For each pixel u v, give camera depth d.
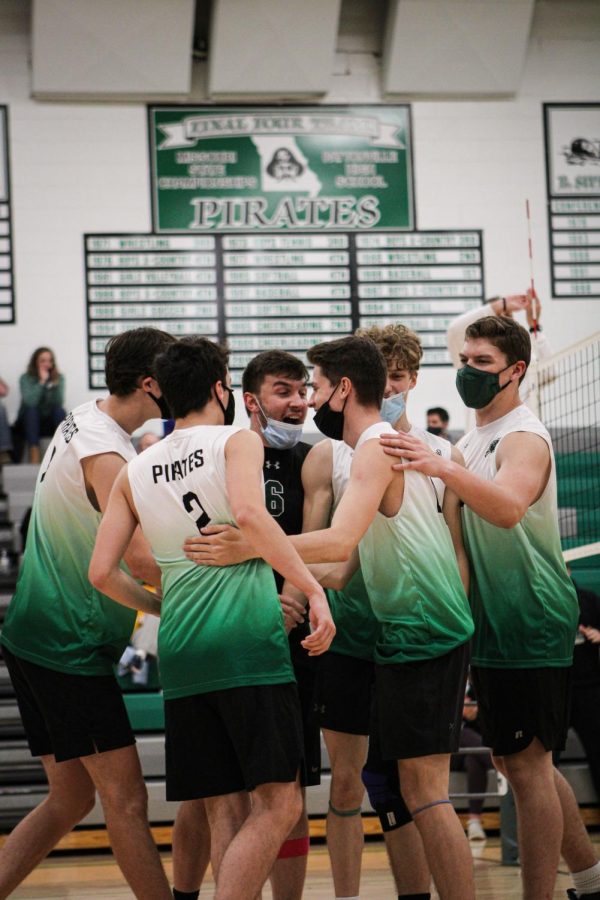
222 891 3.61
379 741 4.46
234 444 3.88
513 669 4.60
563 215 13.65
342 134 13.45
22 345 12.97
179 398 4.05
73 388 12.98
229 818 3.88
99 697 4.40
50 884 7.19
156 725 8.92
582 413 11.20
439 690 4.20
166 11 12.77
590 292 13.60
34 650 4.43
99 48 12.84
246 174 13.32
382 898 6.26
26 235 13.05
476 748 8.23
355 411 4.29
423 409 13.29
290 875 4.75
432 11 13.12
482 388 4.63
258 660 3.83
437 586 4.24
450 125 13.60
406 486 4.27
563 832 4.78
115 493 4.10
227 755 3.89
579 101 13.79
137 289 13.13
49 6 12.63
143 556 4.26
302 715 4.76
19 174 13.07
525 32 13.31
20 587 4.56
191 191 13.24
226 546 3.86
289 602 4.59
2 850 4.52
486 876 7.10
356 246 13.40
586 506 10.14
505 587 4.61
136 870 4.30
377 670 4.32
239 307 13.21
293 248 13.32
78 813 4.61
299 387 4.84
